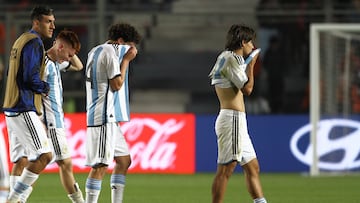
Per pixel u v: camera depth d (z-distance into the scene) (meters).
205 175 53.94
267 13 65.69
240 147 29.47
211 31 72.06
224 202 38.62
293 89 68.12
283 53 68.44
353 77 60.25
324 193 43.19
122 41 30.94
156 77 71.75
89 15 64.06
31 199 39.31
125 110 30.50
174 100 71.00
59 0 68.75
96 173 30.30
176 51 71.94
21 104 29.80
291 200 39.88
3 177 22.02
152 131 55.38
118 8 70.19
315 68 52.47
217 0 72.25
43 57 30.12
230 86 29.34
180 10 72.00
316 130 52.94
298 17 67.44
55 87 32.16
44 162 30.23
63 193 42.19
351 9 67.56
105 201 38.16
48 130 32.06
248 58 29.55
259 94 68.19
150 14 69.38
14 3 69.25
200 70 71.88
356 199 40.34
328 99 59.06
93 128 30.09
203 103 71.19
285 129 56.38
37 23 30.73
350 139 55.62
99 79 29.97
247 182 30.30
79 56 65.19
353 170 55.59
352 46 60.47
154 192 43.47
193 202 38.88
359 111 60.19
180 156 55.41
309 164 56.25
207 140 55.66
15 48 29.91
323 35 59.31
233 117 29.34
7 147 53.25
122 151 31.16
